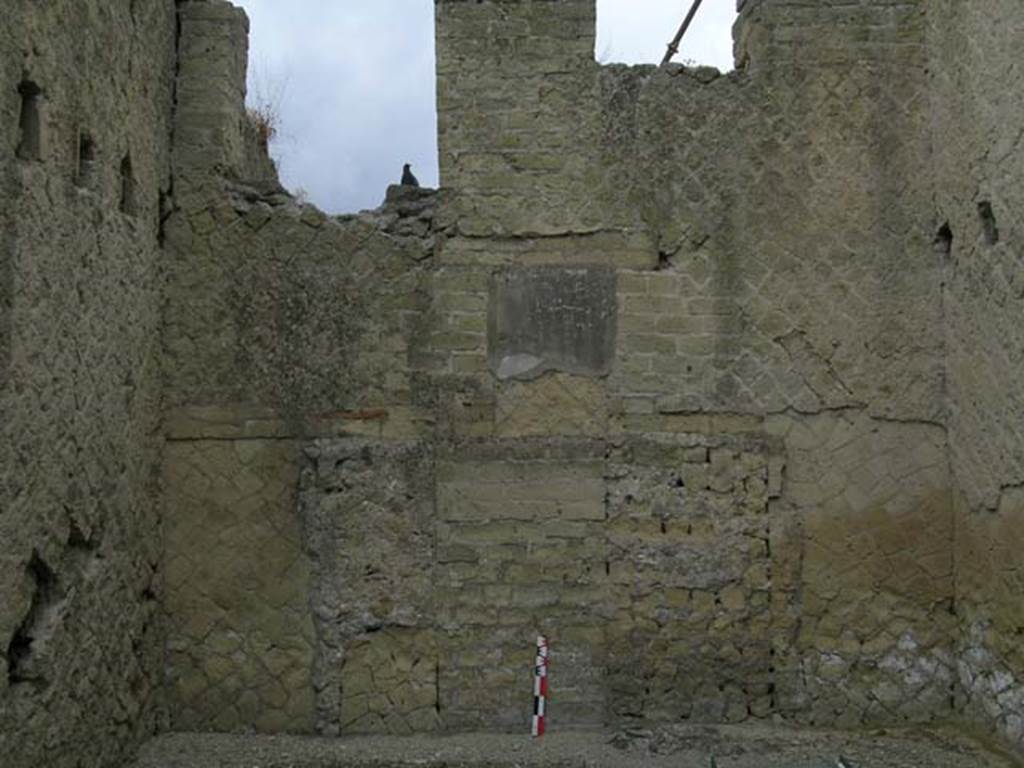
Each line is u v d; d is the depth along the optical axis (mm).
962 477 7004
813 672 7102
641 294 7309
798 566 7164
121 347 6320
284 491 7160
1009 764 6184
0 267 4719
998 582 6547
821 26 7434
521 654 7070
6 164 4750
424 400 7223
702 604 7121
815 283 7312
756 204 7359
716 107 7418
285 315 7254
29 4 4953
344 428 7199
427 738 6895
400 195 7457
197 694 7020
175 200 7277
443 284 7293
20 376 4914
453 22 7422
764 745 6609
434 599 7094
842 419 7262
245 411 7191
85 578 5738
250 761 6367
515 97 7414
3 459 4746
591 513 7148
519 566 7117
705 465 7203
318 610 7059
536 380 7246
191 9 7422
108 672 6062
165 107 7180
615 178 7367
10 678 5043
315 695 7012
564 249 7340
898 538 7180
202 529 7125
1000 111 6367
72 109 5508
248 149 8328
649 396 7246
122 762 6258
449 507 7145
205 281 7254
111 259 6129
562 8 7449
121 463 6312
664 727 6945
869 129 7383
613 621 7090
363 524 7117
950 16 7008
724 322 7297
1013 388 6332
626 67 7449
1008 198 6305
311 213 7328
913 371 7250
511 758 6426
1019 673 6316
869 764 6199
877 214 7336
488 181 7363
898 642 7121
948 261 7191
